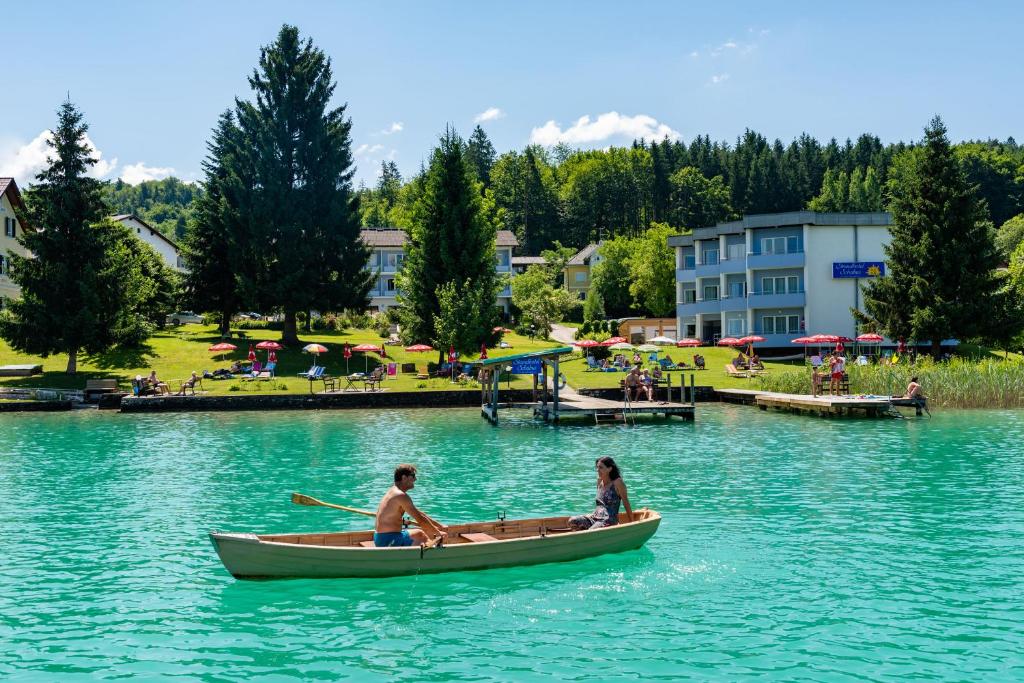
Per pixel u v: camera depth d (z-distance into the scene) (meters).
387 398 46.50
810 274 73.88
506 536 14.36
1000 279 56.38
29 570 13.80
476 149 180.75
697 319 82.81
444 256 57.97
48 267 51.91
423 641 10.52
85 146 54.06
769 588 12.52
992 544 14.93
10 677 9.48
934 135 57.66
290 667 9.73
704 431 34.19
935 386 42.66
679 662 9.77
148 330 57.94
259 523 17.33
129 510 18.67
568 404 40.47
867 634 10.59
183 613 11.59
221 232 66.81
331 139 66.25
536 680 9.30
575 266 139.38
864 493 19.81
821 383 45.16
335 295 65.56
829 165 179.25
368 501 19.64
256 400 45.44
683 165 171.75
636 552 14.48
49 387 49.81
